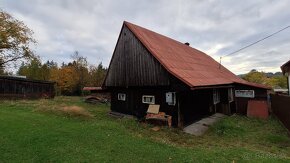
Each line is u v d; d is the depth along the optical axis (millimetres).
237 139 10430
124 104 16234
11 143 7684
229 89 18859
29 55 35875
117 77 16516
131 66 15234
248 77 59625
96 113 17625
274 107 18047
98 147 7605
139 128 11586
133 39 15125
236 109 19406
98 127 10602
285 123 13250
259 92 18625
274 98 17938
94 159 6516
